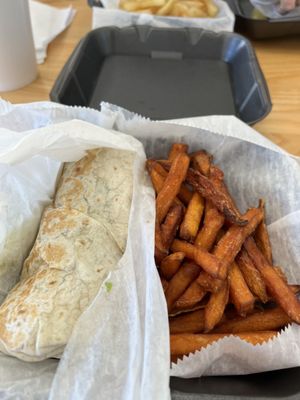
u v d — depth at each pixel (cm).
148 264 58
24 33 102
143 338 52
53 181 75
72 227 65
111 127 78
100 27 117
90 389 50
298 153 91
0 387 53
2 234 65
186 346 58
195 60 115
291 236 70
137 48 117
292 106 104
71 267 61
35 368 56
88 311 55
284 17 123
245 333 62
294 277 68
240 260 67
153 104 101
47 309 57
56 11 136
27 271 66
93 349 53
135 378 50
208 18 123
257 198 78
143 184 72
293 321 61
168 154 83
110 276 57
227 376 57
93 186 72
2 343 56
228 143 80
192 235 68
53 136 65
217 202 70
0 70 104
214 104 102
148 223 64
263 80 99
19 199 69
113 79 108
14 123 77
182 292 65
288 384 55
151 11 125
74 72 101
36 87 110
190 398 51
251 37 129
